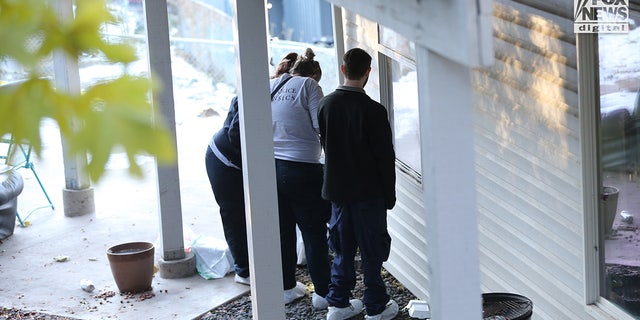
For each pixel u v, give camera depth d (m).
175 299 9.55
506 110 7.40
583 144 6.44
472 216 3.66
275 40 17.31
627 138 6.38
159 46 9.12
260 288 6.55
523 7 6.97
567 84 6.56
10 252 11.27
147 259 9.73
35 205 13.41
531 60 6.96
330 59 16.91
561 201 6.83
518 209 7.41
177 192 10.13
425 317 8.27
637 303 6.38
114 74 1.33
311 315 8.95
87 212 12.88
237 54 6.29
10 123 1.30
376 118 7.73
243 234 9.75
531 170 7.15
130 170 1.31
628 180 6.41
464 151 3.59
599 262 6.61
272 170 6.44
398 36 8.99
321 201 8.74
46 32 1.32
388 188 7.89
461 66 3.52
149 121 1.33
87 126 1.30
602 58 6.33
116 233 12.02
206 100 21.48
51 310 9.33
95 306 9.41
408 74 8.99
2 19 1.31
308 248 8.96
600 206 6.55
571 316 6.88
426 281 9.03
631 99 6.35
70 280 10.23
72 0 1.35
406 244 9.48
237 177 9.53
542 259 7.18
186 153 16.89
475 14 3.01
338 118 7.79
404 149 9.38
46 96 1.31
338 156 7.86
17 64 1.31
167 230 10.17
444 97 3.53
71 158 1.31
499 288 7.85
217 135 9.55
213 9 25.52
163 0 9.12
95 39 1.34
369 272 8.26
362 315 8.77
